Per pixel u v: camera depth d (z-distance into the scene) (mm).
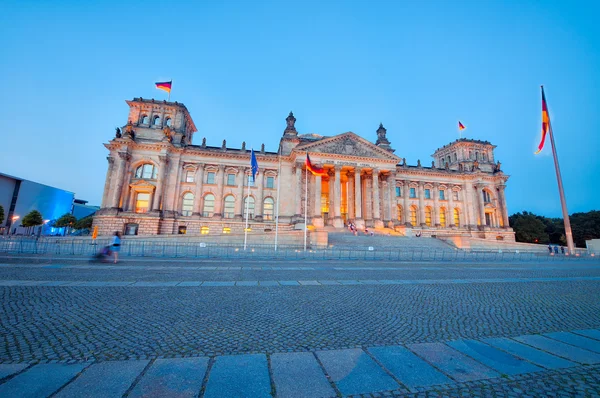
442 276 22031
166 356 6977
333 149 77938
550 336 9023
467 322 10352
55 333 8312
